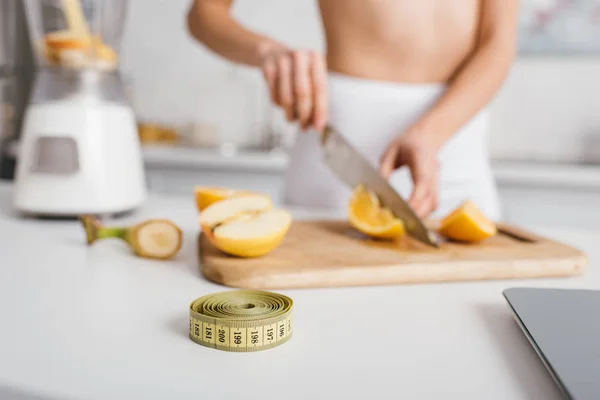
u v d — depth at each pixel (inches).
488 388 11.8
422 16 41.1
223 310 14.3
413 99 42.6
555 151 84.7
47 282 19.5
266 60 35.1
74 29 30.2
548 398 11.3
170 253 23.1
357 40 42.6
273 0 95.0
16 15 99.0
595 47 80.8
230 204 22.7
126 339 14.3
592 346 12.4
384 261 21.1
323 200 44.1
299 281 19.7
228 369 12.5
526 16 82.8
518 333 15.3
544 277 21.9
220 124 100.7
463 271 21.1
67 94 29.8
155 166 83.0
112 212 30.9
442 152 42.6
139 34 102.9
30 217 32.1
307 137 44.3
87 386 11.5
